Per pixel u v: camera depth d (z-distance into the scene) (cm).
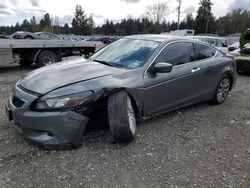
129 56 454
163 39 490
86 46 1275
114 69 414
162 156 363
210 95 573
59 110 338
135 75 410
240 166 354
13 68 1141
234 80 630
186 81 488
